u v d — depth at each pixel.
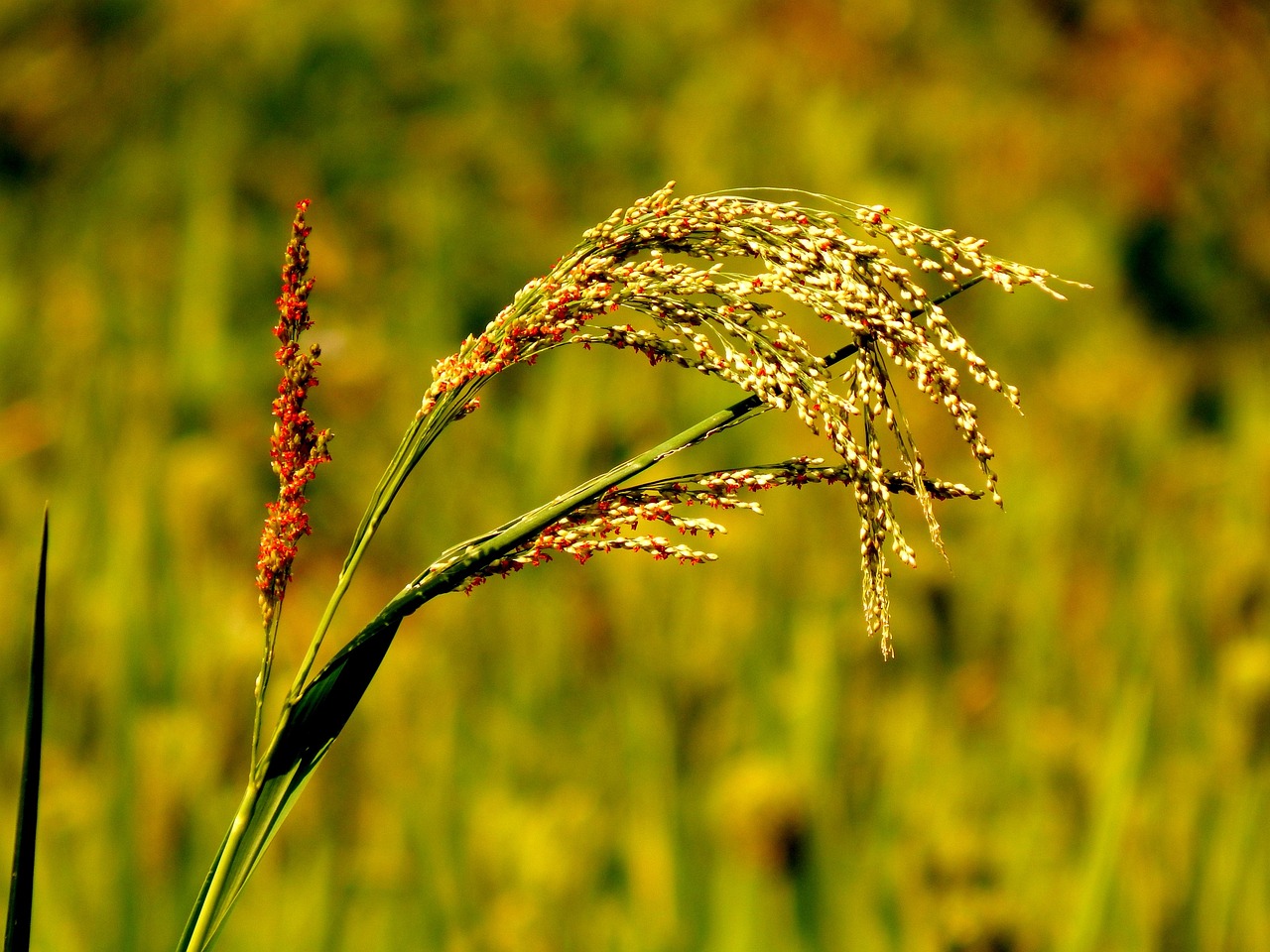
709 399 6.29
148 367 6.40
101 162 8.63
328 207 8.30
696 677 4.33
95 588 4.73
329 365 6.48
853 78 9.50
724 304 1.49
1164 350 8.09
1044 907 3.49
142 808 3.56
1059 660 4.66
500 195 8.52
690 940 3.46
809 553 5.14
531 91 9.30
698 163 8.82
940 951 3.29
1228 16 9.88
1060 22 10.09
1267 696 4.11
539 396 6.61
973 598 4.92
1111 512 5.84
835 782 3.88
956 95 9.43
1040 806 3.84
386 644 1.60
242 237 7.66
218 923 1.52
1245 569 5.03
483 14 9.62
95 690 4.25
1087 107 9.48
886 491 1.45
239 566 5.23
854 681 4.45
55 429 5.89
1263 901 3.63
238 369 6.67
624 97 9.40
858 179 8.66
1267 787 3.86
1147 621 4.82
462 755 3.99
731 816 3.50
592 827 3.77
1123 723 3.85
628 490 1.57
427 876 3.51
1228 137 9.40
